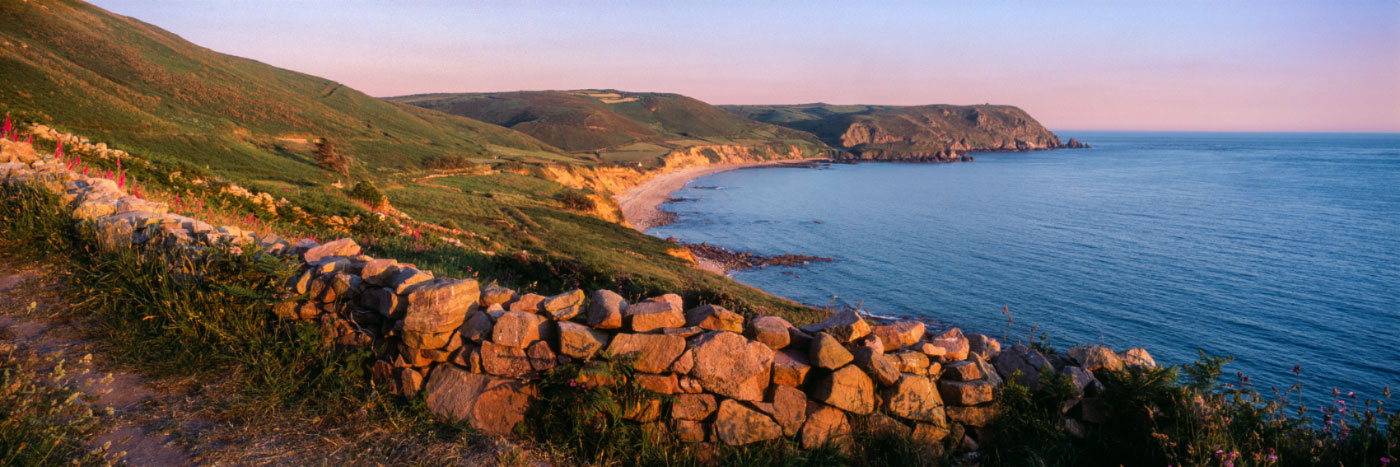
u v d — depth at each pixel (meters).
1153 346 42.69
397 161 122.38
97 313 5.58
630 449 4.42
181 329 5.17
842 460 4.48
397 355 4.79
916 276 60.56
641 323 4.66
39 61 99.69
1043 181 177.00
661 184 176.62
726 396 4.56
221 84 141.75
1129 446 4.73
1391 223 95.62
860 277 59.97
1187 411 4.54
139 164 17.11
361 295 5.13
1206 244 78.38
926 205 120.88
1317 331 45.47
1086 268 64.56
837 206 119.81
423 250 15.45
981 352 5.53
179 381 4.69
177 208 10.61
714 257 68.38
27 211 7.41
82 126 75.94
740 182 182.12
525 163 148.62
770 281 58.06
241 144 93.88
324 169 92.50
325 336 5.08
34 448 3.42
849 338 4.89
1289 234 86.00
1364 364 39.59
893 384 4.75
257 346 5.05
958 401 4.86
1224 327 46.34
